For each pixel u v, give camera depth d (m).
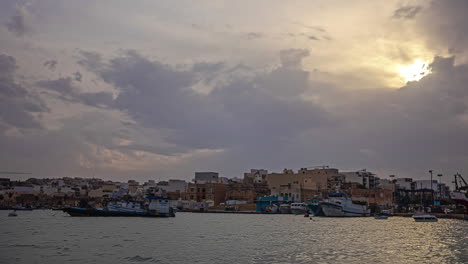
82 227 84.50
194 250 49.84
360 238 65.31
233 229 84.69
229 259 42.97
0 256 44.28
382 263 40.59
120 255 45.31
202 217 144.12
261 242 59.00
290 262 41.16
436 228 90.19
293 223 108.75
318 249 50.94
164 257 44.12
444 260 42.66
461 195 160.50
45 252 47.31
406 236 69.25
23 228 81.44
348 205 157.00
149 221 110.25
